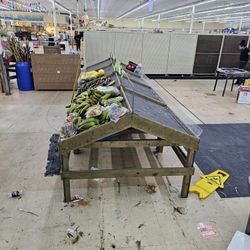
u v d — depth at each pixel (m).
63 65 5.94
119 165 2.80
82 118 2.20
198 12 15.45
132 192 2.33
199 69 8.39
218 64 8.42
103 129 1.90
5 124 3.86
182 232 1.88
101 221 1.96
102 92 2.39
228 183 2.54
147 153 3.10
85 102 2.40
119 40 7.59
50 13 13.92
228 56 8.35
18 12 13.73
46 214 2.01
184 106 5.14
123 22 29.19
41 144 3.22
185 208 2.14
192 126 2.64
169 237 1.83
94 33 7.42
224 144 3.44
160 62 8.08
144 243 1.77
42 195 2.24
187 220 2.01
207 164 2.89
